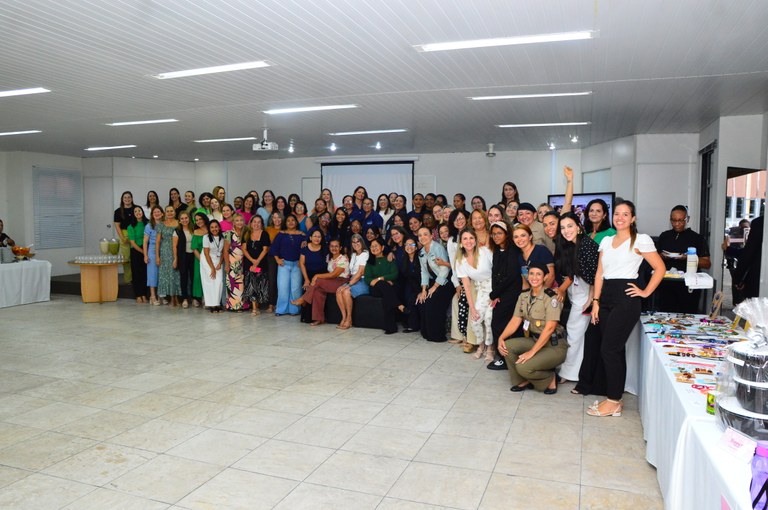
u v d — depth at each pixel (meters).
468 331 5.81
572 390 4.60
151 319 7.76
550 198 10.75
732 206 7.58
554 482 3.04
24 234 12.49
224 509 2.77
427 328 6.37
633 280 3.91
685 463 2.26
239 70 5.34
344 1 3.63
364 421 3.95
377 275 6.98
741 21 3.93
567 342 4.79
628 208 3.84
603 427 3.83
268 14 3.88
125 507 2.79
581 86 5.95
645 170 9.40
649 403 3.36
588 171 11.27
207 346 6.17
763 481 1.54
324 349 6.03
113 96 6.52
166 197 14.25
